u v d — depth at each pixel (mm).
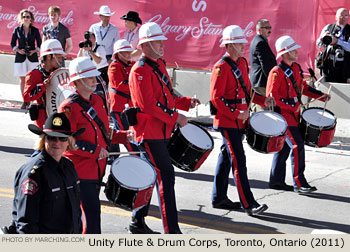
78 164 5359
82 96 5398
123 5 14711
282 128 7430
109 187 5785
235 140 7309
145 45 6230
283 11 13133
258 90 10586
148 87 6141
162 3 14305
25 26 13703
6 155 10102
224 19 13727
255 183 8953
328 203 8070
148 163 6129
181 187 8688
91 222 5316
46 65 7062
